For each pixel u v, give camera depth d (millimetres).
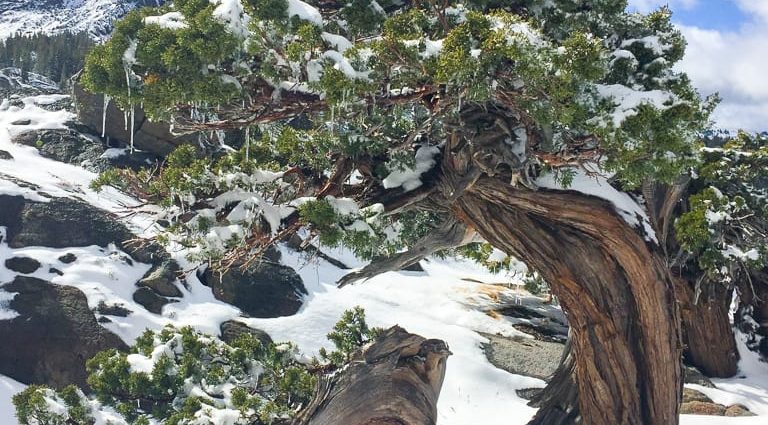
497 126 9906
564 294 10969
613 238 10547
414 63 8539
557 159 9836
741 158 18688
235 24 8477
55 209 18000
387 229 10750
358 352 8023
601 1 10836
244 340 11523
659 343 10898
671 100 8664
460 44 8234
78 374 14727
